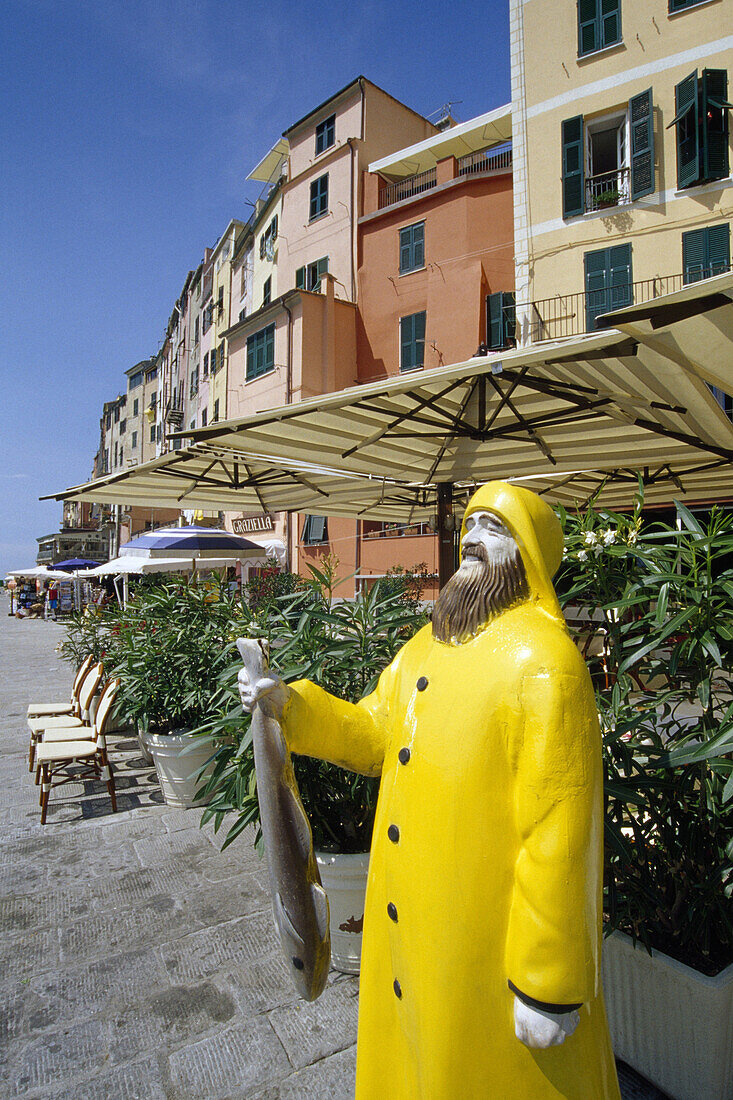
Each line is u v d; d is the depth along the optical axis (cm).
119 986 292
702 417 396
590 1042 129
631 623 242
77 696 685
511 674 126
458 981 126
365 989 153
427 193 1867
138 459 4581
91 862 418
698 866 236
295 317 2045
